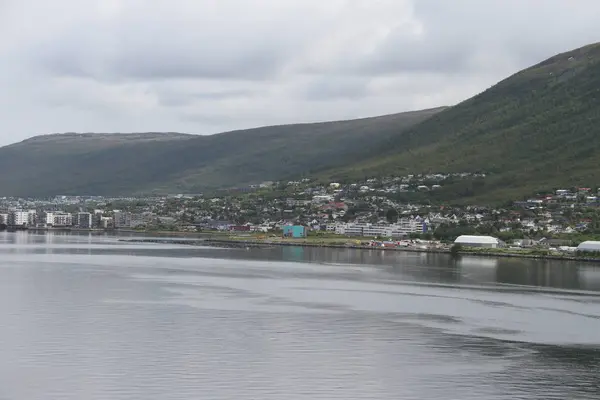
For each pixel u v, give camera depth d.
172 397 112.56
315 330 160.25
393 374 126.56
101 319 169.25
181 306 189.88
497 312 189.12
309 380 122.25
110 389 115.69
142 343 144.75
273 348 142.50
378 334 157.50
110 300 199.12
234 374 124.62
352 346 145.75
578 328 168.88
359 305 196.75
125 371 125.19
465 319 177.62
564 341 154.25
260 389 117.06
